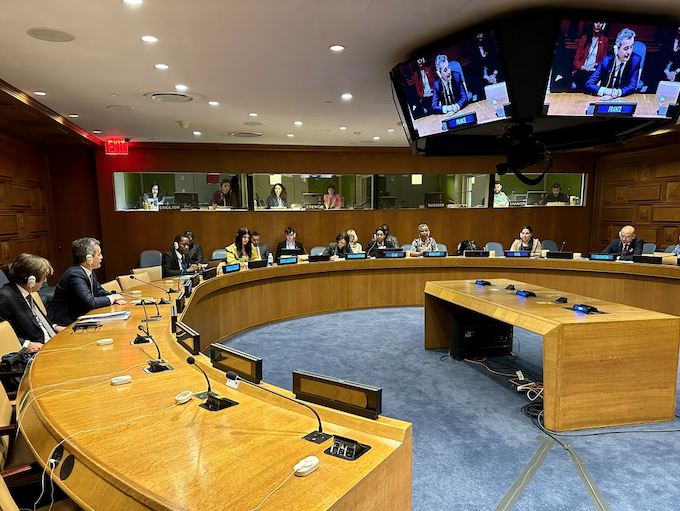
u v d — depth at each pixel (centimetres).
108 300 306
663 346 258
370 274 589
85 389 150
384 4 273
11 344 236
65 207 740
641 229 788
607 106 320
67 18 280
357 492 95
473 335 387
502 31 295
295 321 531
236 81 419
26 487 177
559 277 561
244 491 92
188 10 273
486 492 198
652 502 190
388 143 792
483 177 877
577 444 239
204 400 140
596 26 294
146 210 773
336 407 129
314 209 838
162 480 96
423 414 279
